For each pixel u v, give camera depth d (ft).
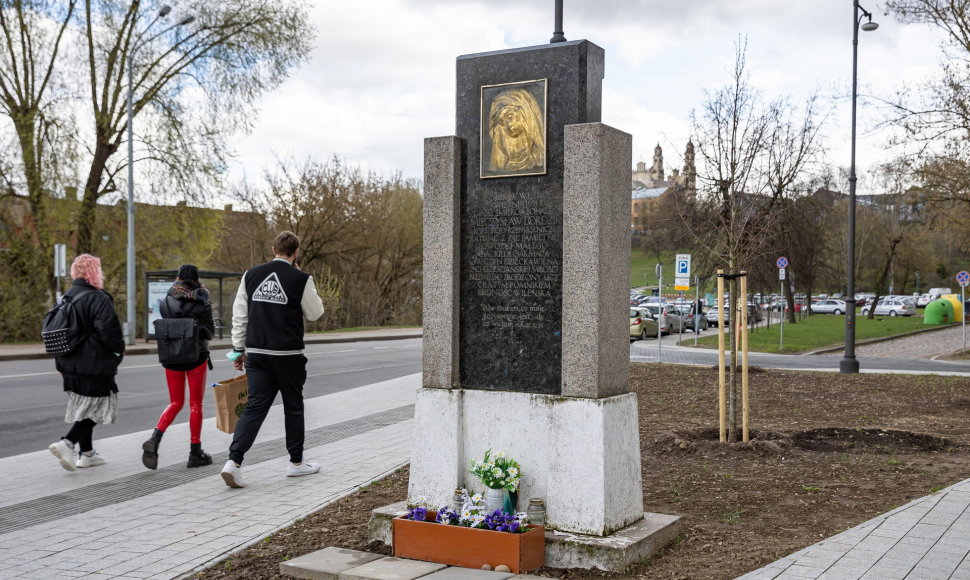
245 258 139.03
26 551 16.53
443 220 16.72
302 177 136.67
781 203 73.15
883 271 193.06
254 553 16.15
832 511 19.10
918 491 21.04
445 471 16.60
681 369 59.67
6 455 29.37
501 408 16.17
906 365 74.33
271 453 27.61
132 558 15.94
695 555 15.52
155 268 100.78
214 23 94.12
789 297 163.53
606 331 15.55
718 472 23.76
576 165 15.37
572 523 15.33
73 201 92.63
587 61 15.81
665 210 116.88
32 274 93.30
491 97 16.55
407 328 143.95
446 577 14.07
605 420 15.15
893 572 14.08
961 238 88.84
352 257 148.66
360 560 15.16
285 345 22.48
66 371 24.40
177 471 24.82
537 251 16.07
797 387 48.47
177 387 25.20
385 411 38.37
